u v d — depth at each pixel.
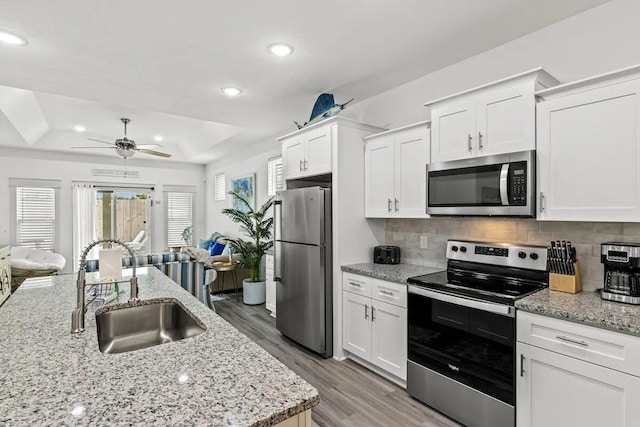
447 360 2.19
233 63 2.68
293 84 3.13
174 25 2.14
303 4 1.95
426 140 2.66
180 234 7.93
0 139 5.43
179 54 2.52
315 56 2.59
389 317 2.63
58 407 0.85
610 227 1.99
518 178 2.01
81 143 6.39
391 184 2.95
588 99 1.79
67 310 1.72
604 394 1.53
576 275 1.99
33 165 6.35
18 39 2.28
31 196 6.33
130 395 0.91
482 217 2.40
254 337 3.67
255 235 5.09
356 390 2.56
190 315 1.71
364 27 2.20
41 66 2.69
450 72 2.79
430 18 2.12
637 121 1.63
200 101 3.56
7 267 4.80
